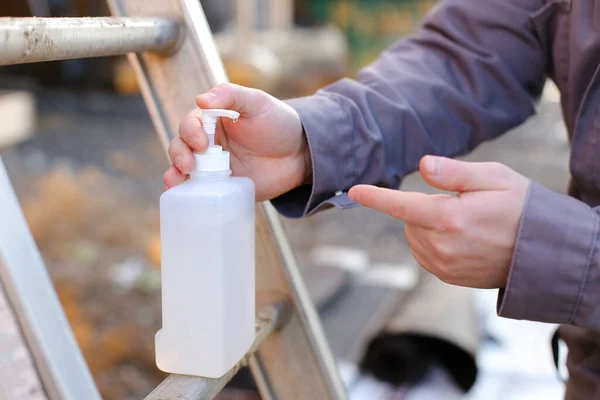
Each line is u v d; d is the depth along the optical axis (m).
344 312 2.08
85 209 3.13
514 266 0.56
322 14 6.21
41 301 0.42
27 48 0.46
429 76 0.87
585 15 0.75
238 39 5.29
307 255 2.76
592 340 0.77
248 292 0.62
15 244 0.41
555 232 0.55
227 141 0.71
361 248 3.02
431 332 1.62
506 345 1.76
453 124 0.84
